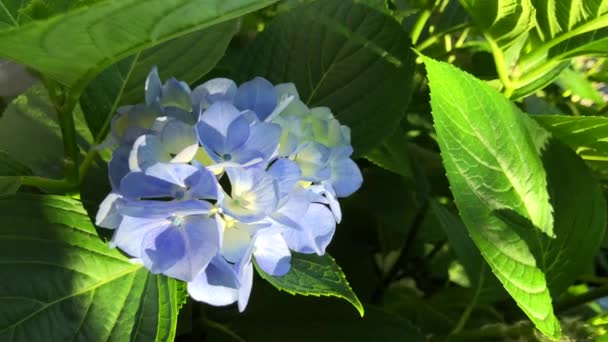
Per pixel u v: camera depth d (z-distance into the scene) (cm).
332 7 54
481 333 52
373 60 52
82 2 27
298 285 38
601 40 56
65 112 37
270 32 53
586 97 79
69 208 38
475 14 55
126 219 34
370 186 66
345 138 42
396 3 78
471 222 43
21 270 36
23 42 29
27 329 35
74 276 37
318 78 52
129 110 37
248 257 34
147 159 34
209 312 53
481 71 71
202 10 28
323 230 38
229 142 35
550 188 50
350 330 50
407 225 66
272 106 39
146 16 28
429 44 72
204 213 34
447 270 69
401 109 51
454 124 43
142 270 39
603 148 55
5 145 44
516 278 44
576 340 49
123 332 37
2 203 37
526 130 49
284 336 50
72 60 32
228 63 63
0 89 53
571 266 51
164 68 46
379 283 65
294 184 35
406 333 49
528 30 55
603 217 52
